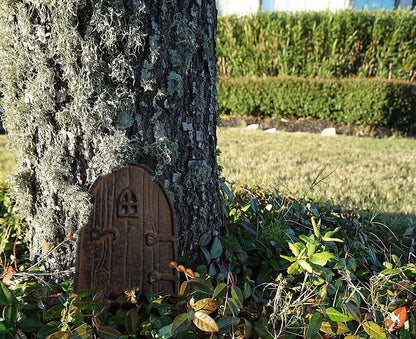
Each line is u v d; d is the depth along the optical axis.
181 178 0.66
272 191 1.05
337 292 0.62
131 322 0.54
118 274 0.60
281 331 0.56
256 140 2.69
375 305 0.61
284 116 3.50
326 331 0.55
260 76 3.71
